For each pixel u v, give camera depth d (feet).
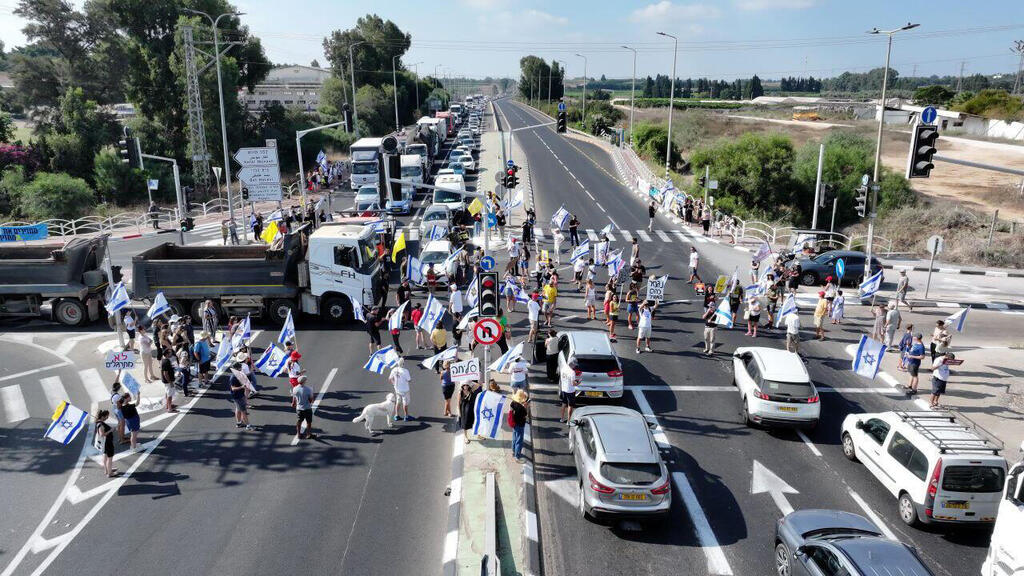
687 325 88.74
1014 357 78.64
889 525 46.37
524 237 127.03
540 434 58.90
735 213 174.81
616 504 43.47
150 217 165.07
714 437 58.75
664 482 43.60
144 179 201.98
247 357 62.39
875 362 64.39
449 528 44.21
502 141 106.63
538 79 550.77
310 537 44.06
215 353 76.38
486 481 49.80
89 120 217.15
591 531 45.14
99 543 43.55
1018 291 109.40
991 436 57.82
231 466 53.31
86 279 87.66
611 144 277.03
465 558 41.04
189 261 84.48
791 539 39.65
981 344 84.07
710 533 45.14
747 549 43.47
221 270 85.15
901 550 35.58
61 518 46.50
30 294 86.22
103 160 197.47
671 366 74.74
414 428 59.88
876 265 109.09
